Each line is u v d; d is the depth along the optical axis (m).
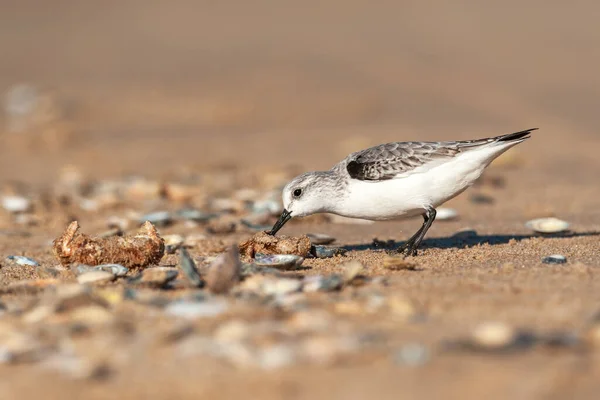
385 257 9.93
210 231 13.13
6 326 7.04
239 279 8.32
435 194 10.31
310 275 8.97
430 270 9.09
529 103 27.67
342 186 10.50
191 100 29.66
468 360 5.93
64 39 40.97
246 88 31.09
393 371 5.80
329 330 6.63
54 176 19.80
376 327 6.70
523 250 10.48
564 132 23.41
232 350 6.21
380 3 45.28
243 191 16.86
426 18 42.19
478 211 14.91
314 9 44.91
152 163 21.05
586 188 16.73
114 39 40.75
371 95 29.22
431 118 25.97
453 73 32.59
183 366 6.05
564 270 8.85
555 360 5.89
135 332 6.79
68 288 7.81
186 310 7.27
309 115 27.27
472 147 10.25
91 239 9.74
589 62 33.50
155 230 10.01
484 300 7.52
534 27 39.62
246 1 46.81
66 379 5.96
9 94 30.67
